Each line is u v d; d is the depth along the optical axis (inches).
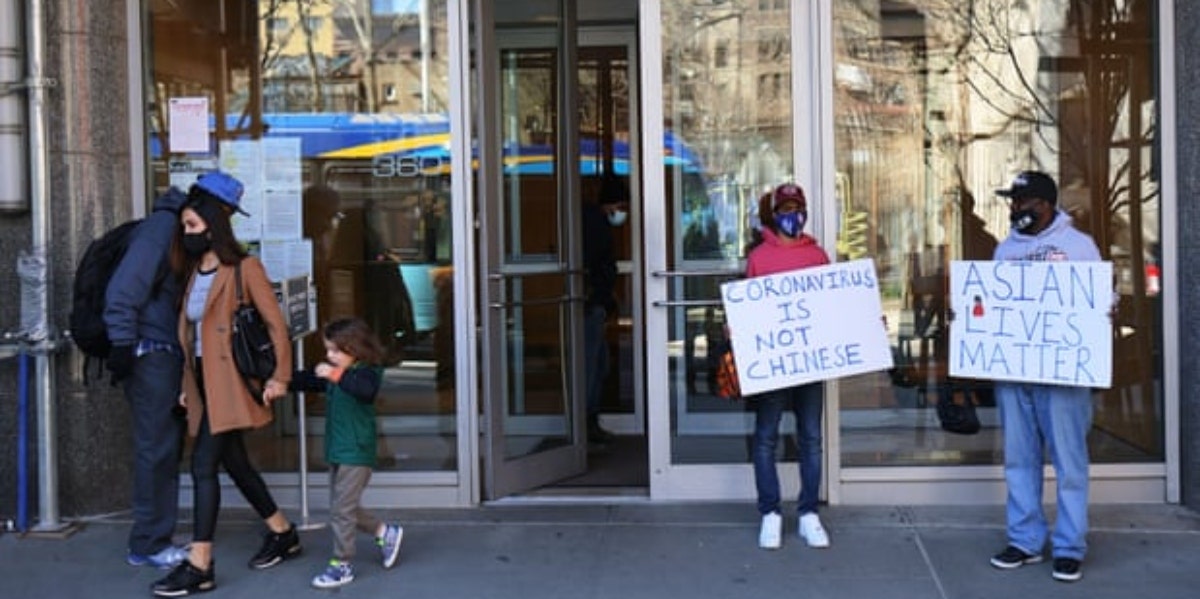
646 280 251.4
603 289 301.3
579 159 282.4
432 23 254.8
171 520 218.4
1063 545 203.2
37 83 234.7
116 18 248.2
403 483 254.1
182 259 207.3
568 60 272.5
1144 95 246.1
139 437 214.4
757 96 249.1
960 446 248.8
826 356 215.8
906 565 211.8
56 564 219.5
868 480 248.4
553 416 273.9
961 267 206.7
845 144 250.7
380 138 256.5
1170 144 240.8
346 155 257.6
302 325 233.0
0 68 233.8
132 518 245.9
